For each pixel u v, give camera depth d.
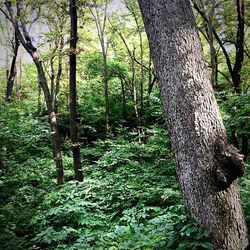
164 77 4.03
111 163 9.18
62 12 10.04
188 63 3.93
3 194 6.68
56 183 8.26
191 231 3.48
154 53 4.14
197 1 10.29
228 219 3.62
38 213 6.25
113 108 16.52
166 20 4.04
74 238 5.46
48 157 10.48
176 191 6.17
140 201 6.14
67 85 17.42
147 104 15.21
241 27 9.74
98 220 5.90
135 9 15.38
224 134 3.82
